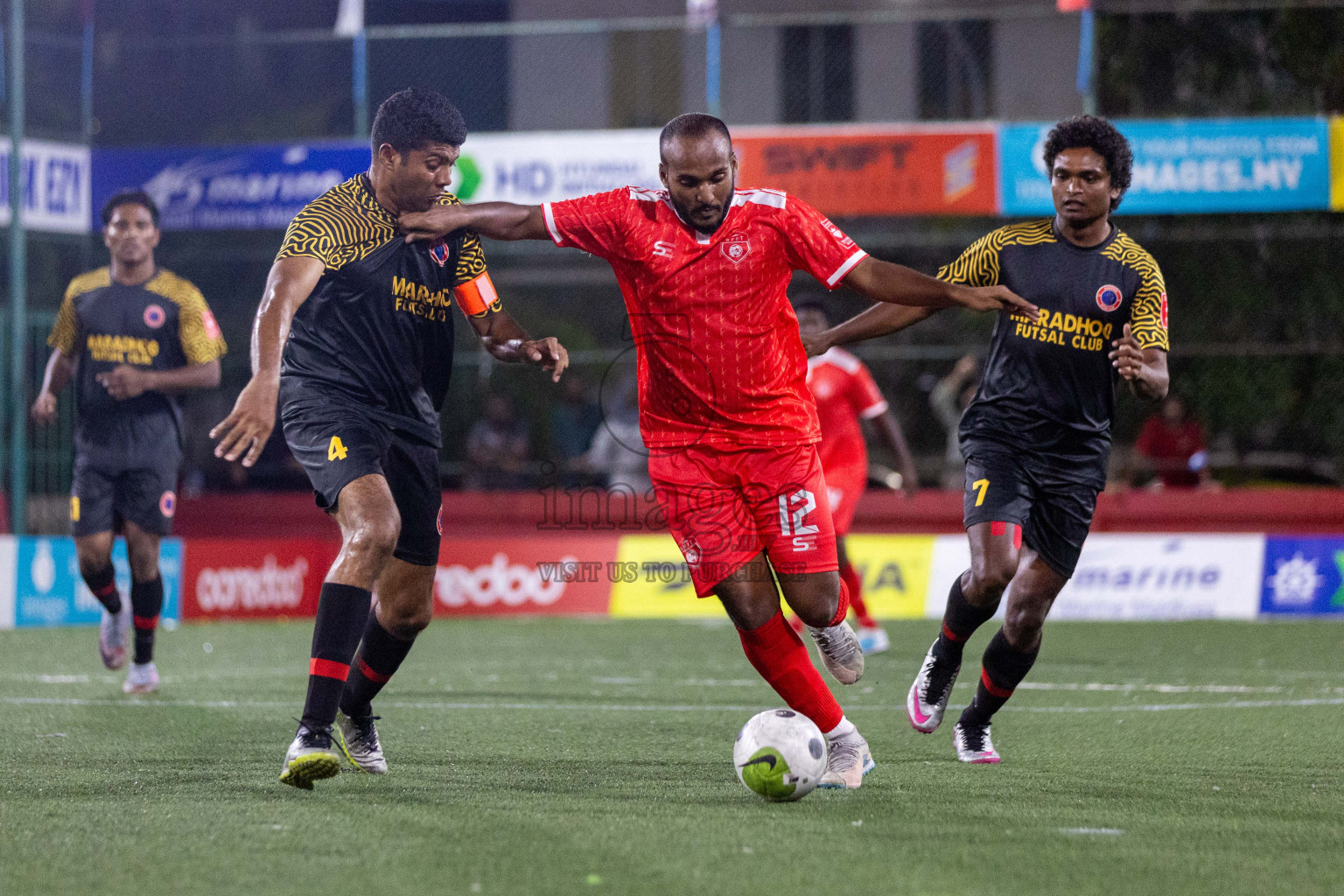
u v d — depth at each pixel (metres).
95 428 17.27
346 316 10.66
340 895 7.38
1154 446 32.75
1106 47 32.78
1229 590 30.36
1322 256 32.78
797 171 30.66
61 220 31.55
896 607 30.77
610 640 25.44
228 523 33.62
